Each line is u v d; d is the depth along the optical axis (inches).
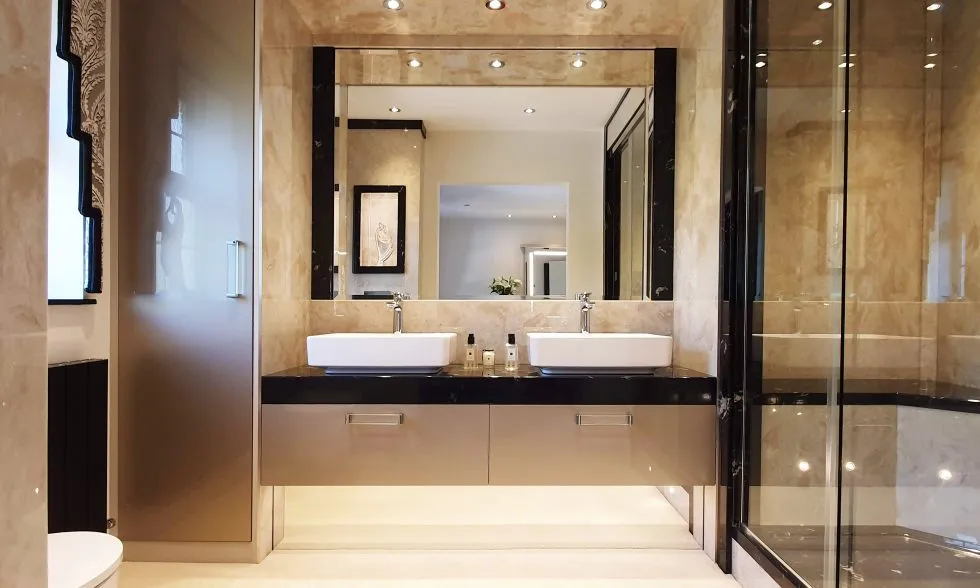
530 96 102.7
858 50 90.0
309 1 90.5
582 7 92.5
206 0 80.6
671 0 90.3
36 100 21.3
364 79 102.1
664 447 80.0
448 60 102.5
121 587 73.7
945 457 76.8
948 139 87.0
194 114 80.8
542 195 103.5
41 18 21.5
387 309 101.2
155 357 80.8
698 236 89.0
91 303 77.0
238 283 80.2
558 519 94.9
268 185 82.9
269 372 83.2
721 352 79.7
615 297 102.9
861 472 72.7
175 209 81.0
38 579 21.5
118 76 81.4
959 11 86.4
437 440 79.4
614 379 79.7
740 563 76.5
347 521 93.4
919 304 87.7
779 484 73.6
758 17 78.6
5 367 20.0
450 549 85.4
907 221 88.8
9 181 20.1
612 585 75.4
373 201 102.5
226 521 80.4
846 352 85.9
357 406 79.3
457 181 103.0
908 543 73.6
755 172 78.4
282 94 87.8
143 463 80.8
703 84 88.0
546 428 79.4
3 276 19.9
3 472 20.0
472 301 102.2
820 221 74.0
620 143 102.7
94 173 77.2
